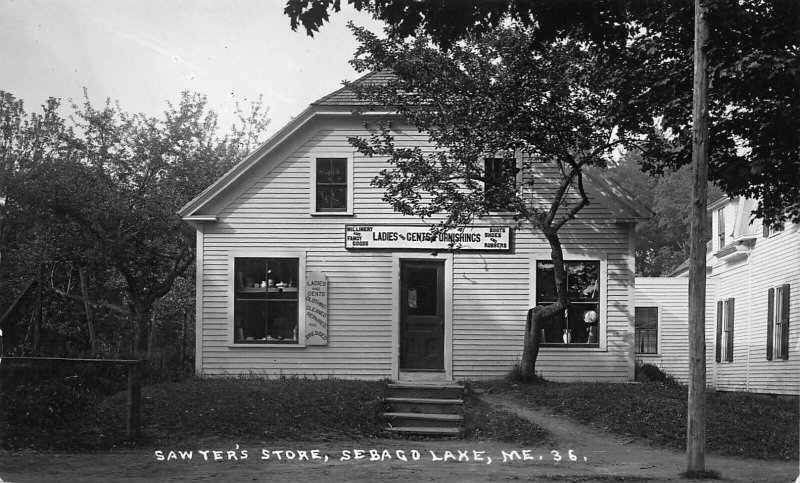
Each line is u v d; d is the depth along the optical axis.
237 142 34.31
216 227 24.03
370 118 24.02
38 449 14.82
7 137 30.33
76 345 34.88
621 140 21.12
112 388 19.75
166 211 29.88
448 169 21.66
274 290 23.94
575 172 21.50
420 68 21.33
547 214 22.14
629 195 23.70
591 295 23.77
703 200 12.90
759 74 16.48
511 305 23.75
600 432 17.69
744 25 16.80
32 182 28.77
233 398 18.83
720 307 35.78
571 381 23.50
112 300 35.09
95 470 12.99
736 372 33.44
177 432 16.48
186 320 38.78
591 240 23.77
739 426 17.89
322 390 20.03
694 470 12.80
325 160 24.20
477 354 23.64
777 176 18.00
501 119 20.97
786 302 28.12
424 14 14.83
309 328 23.75
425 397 20.66
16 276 31.64
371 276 23.88
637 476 13.03
